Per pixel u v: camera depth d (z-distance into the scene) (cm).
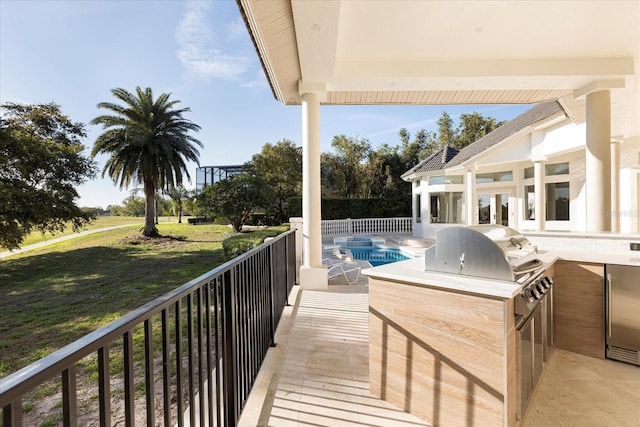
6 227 1114
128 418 94
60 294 746
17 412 60
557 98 570
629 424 197
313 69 432
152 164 1733
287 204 2180
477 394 177
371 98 588
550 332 282
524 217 1098
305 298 471
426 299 200
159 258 1246
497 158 1016
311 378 252
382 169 2433
